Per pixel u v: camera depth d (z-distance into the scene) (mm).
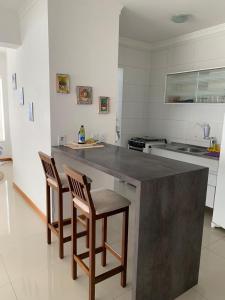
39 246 2598
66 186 2285
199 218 1944
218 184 2936
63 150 2561
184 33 4020
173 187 1712
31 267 2271
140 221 1590
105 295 1959
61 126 2816
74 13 2662
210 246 2705
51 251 2518
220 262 2432
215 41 3697
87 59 2850
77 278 2146
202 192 1911
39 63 2838
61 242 2357
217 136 3828
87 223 2412
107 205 1815
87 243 2543
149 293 1765
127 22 3553
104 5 2850
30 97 3238
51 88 2668
